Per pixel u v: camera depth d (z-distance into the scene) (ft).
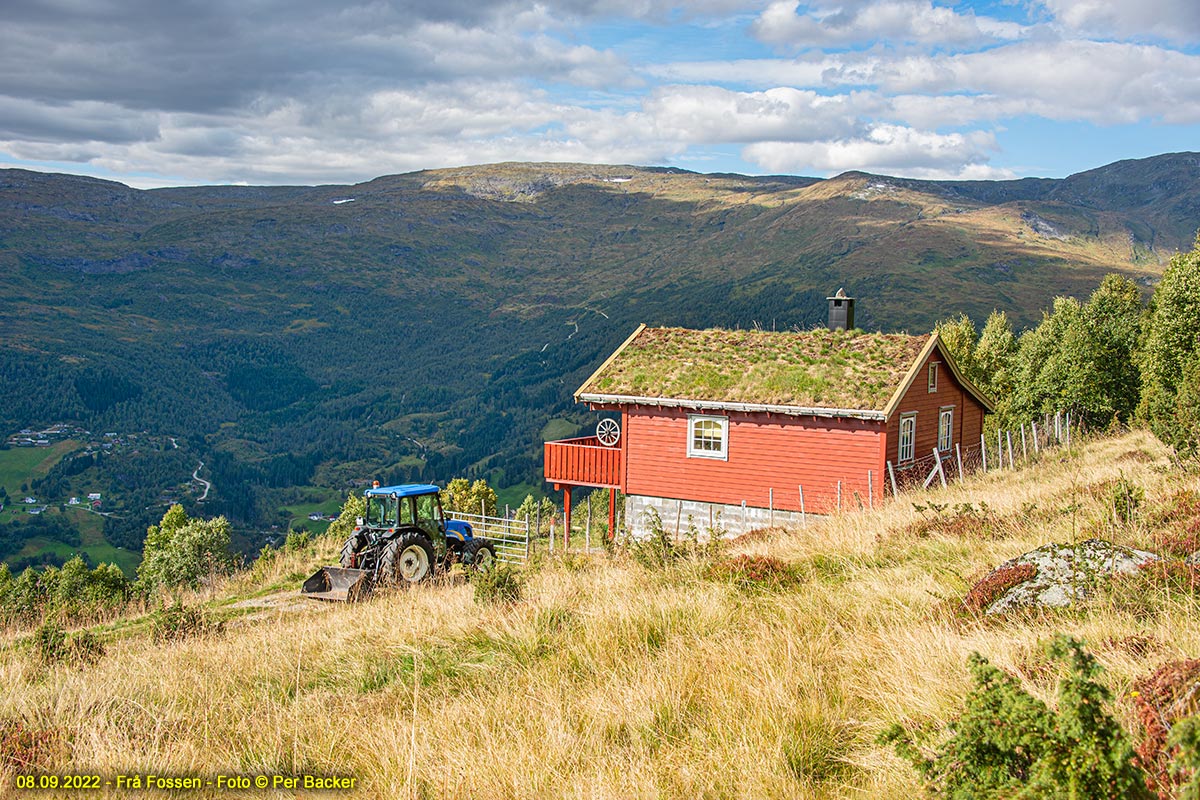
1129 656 18.83
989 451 105.50
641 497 96.17
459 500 182.39
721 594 31.45
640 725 20.48
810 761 17.66
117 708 26.40
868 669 21.81
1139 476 48.39
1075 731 12.77
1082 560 25.38
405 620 36.91
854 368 90.63
